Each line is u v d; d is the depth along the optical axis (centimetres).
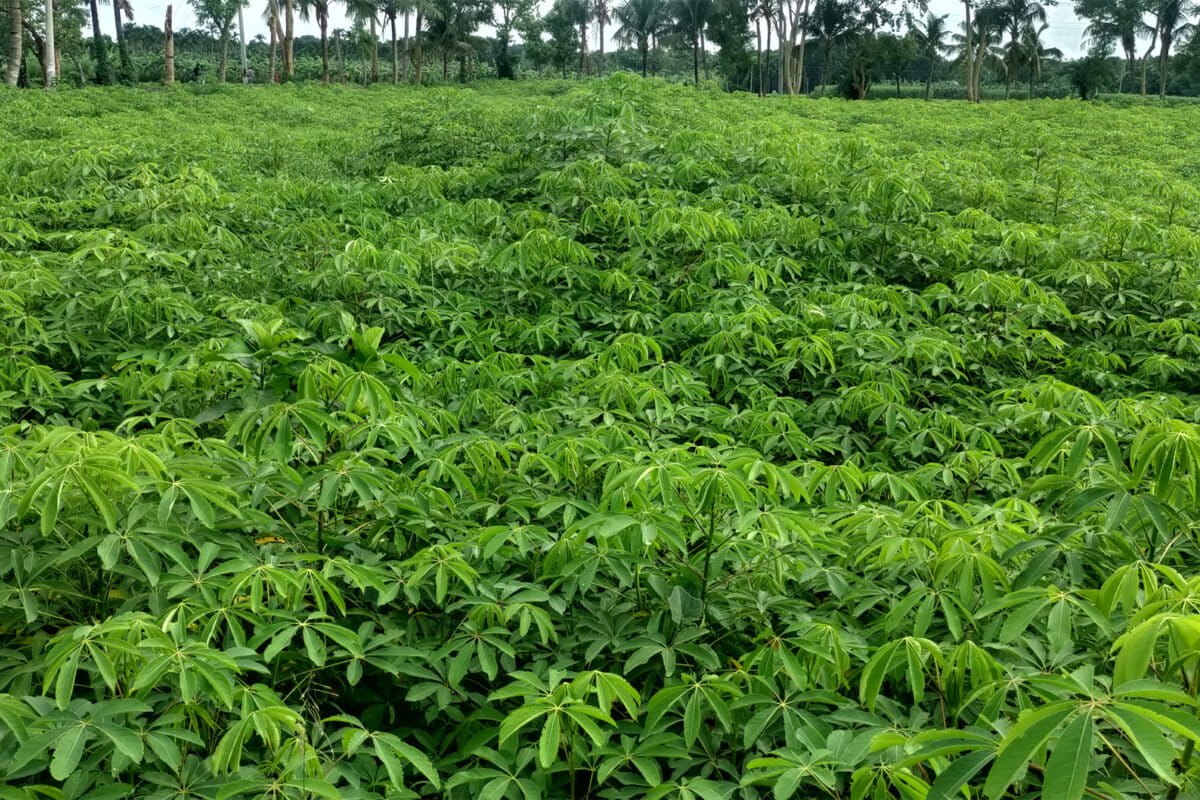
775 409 479
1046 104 2259
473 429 413
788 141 986
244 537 302
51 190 813
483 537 301
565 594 300
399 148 1173
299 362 319
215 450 319
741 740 267
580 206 773
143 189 752
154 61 5222
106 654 222
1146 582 220
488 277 650
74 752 199
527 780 242
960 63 5866
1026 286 675
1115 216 735
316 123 1938
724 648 297
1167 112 2408
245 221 766
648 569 302
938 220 775
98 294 512
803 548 320
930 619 256
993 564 255
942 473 402
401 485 340
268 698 227
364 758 255
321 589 294
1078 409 395
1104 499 260
